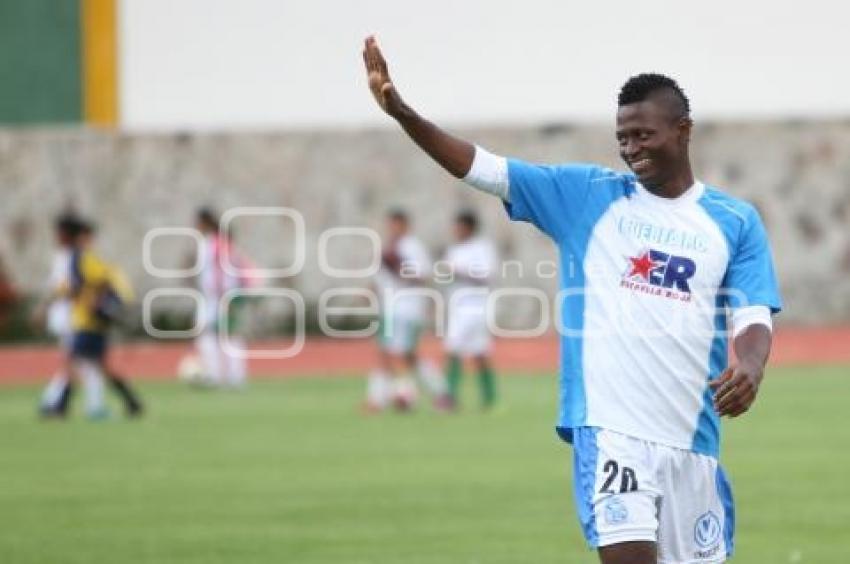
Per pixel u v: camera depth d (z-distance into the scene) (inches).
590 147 5012.3
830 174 5093.5
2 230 5017.2
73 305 3169.3
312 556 1710.1
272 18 5329.7
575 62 5369.1
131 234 5022.1
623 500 1067.9
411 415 3198.8
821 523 1892.2
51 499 2127.2
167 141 5064.0
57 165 5044.3
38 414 3294.8
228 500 2103.8
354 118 5334.6
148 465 2463.1
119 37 5285.4
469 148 1102.4
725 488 1120.8
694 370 1085.8
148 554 1727.4
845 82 5354.3
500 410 3267.7
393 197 5049.2
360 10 5354.3
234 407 3395.7
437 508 2022.6
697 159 5108.3
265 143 5064.0
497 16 5369.1
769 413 3080.7
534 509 2010.3
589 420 1087.0
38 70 5236.2
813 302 5098.4
